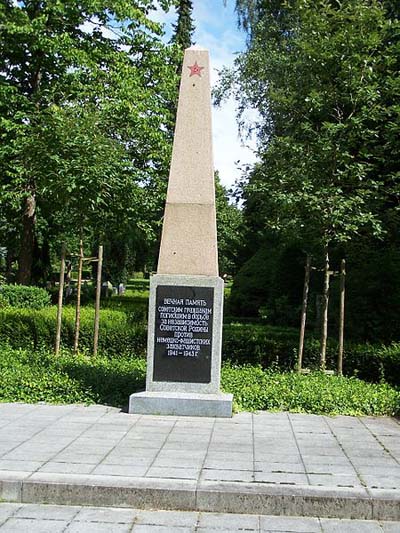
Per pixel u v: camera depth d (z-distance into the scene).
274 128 16.48
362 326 11.95
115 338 11.56
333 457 5.76
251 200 11.63
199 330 7.67
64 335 11.79
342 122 10.05
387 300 11.89
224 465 5.44
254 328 14.23
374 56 10.27
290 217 9.92
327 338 11.44
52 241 25.41
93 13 18.77
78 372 8.89
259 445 6.12
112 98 17.88
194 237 7.90
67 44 17.86
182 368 7.65
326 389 8.31
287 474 5.23
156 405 7.36
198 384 7.62
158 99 19.77
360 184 9.88
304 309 9.98
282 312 17.31
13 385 8.26
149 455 5.69
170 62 20.77
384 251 11.91
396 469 5.42
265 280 21.80
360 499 4.72
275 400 7.87
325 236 9.73
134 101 18.16
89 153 9.89
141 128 18.03
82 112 11.79
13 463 5.38
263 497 4.78
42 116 12.02
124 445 6.01
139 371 9.43
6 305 17.52
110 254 29.00
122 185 11.09
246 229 24.98
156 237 20.34
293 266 18.20
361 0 10.41
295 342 10.93
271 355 10.95
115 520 4.61
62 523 4.55
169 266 7.88
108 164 10.12
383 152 10.57
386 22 10.01
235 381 8.83
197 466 5.39
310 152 9.92
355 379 9.61
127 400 7.96
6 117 17.72
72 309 13.93
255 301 21.81
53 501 4.90
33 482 4.93
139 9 20.06
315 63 10.05
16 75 19.31
